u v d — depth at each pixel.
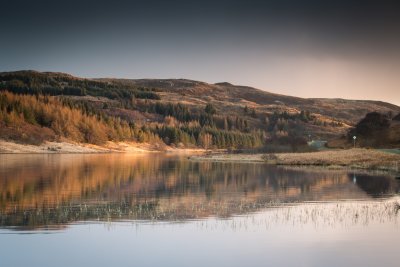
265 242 23.36
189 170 69.06
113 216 29.27
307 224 27.36
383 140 136.88
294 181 51.84
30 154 131.38
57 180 50.56
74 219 28.27
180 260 20.55
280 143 173.62
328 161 81.81
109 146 193.88
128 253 21.36
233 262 20.28
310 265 19.97
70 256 20.89
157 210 31.61
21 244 22.66
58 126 180.88
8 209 31.55
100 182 49.53
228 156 116.19
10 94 186.38
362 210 32.19
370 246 22.73
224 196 39.16
